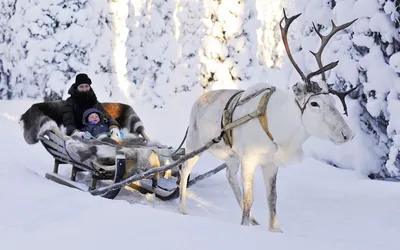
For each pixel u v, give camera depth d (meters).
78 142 7.14
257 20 20.72
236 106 5.83
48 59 18.97
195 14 20.91
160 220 4.68
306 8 11.98
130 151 7.05
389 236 5.82
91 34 19.45
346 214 6.86
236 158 6.16
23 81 19.48
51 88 18.73
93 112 8.41
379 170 10.22
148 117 18.92
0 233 4.46
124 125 8.97
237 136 5.70
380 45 9.98
